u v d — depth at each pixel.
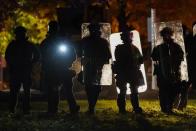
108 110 18.11
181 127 13.80
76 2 27.77
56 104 16.72
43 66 16.56
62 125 14.29
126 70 17.02
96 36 17.05
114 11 27.27
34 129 13.65
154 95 26.23
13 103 16.86
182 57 17.12
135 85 17.06
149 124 14.26
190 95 25.28
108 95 24.98
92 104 16.91
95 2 27.33
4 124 14.59
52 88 16.58
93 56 16.94
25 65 16.45
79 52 17.27
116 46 17.14
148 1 27.55
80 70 18.45
